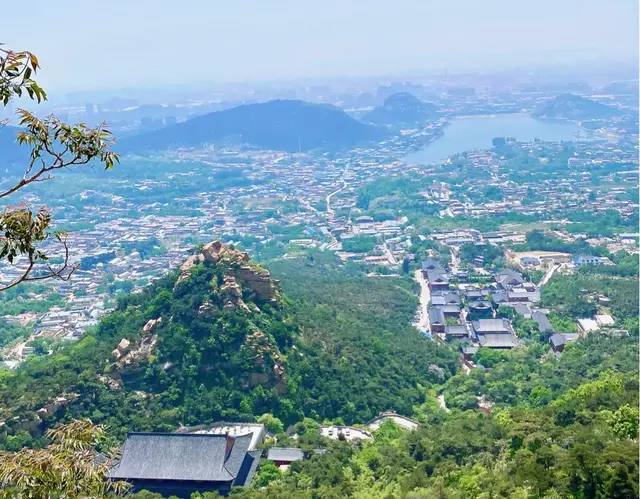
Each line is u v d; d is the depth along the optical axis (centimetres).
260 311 19988
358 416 18962
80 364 18488
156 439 14600
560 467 11788
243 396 17775
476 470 13412
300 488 14012
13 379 18562
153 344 18725
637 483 10631
